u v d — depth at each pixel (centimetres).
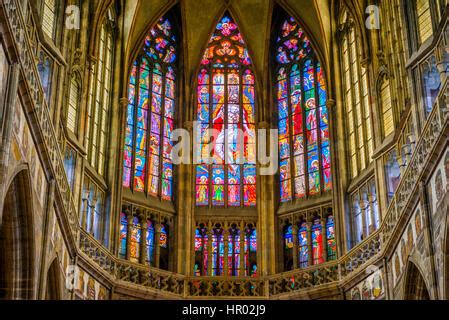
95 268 3453
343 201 3878
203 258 4059
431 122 2645
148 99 4288
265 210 4138
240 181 4247
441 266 2545
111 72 4106
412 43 3162
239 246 4084
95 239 3522
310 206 4053
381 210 3484
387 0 3628
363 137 3847
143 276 3781
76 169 3491
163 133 4281
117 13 4206
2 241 2497
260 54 4444
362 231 3709
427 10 3116
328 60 4200
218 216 4138
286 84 4428
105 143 3956
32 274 2533
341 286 3659
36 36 2942
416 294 2998
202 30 4450
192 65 4428
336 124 4088
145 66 4341
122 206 3944
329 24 4241
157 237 4006
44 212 2706
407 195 2994
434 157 2583
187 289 3884
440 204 2542
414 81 3048
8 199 2439
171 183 4203
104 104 3997
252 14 4441
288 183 4203
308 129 4253
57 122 3134
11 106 2134
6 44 2116
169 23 4525
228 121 4381
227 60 4516
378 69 3666
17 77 2178
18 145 2281
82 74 3625
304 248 4012
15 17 2227
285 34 4538
